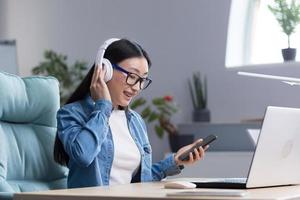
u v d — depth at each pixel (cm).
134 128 249
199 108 470
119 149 236
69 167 234
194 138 460
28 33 564
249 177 175
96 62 233
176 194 148
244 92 466
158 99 466
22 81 247
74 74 508
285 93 451
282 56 454
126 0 511
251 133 241
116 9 517
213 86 477
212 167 421
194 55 484
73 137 217
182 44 488
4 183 218
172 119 487
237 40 482
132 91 237
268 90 457
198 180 220
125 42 238
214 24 477
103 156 231
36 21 559
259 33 480
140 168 242
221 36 474
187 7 486
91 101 237
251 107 464
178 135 454
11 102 237
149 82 246
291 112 180
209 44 479
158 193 157
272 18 475
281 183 191
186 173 425
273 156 180
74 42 537
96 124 220
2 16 581
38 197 160
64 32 543
